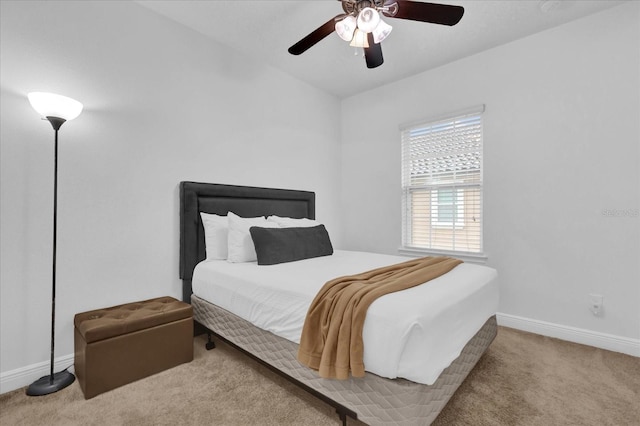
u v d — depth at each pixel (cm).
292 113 351
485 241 288
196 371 193
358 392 129
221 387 175
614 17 226
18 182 177
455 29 256
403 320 118
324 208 393
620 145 224
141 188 229
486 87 289
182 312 203
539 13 235
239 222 250
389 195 367
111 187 214
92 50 206
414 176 347
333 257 266
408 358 118
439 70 322
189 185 249
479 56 293
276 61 318
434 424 142
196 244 253
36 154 183
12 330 174
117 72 218
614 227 226
